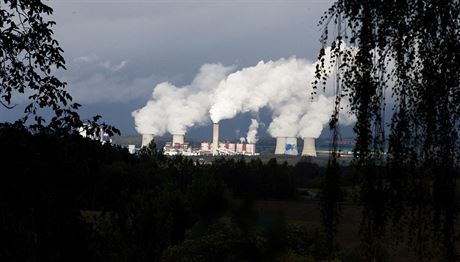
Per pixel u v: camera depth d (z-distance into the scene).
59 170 15.70
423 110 12.70
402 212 12.65
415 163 12.69
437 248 12.56
